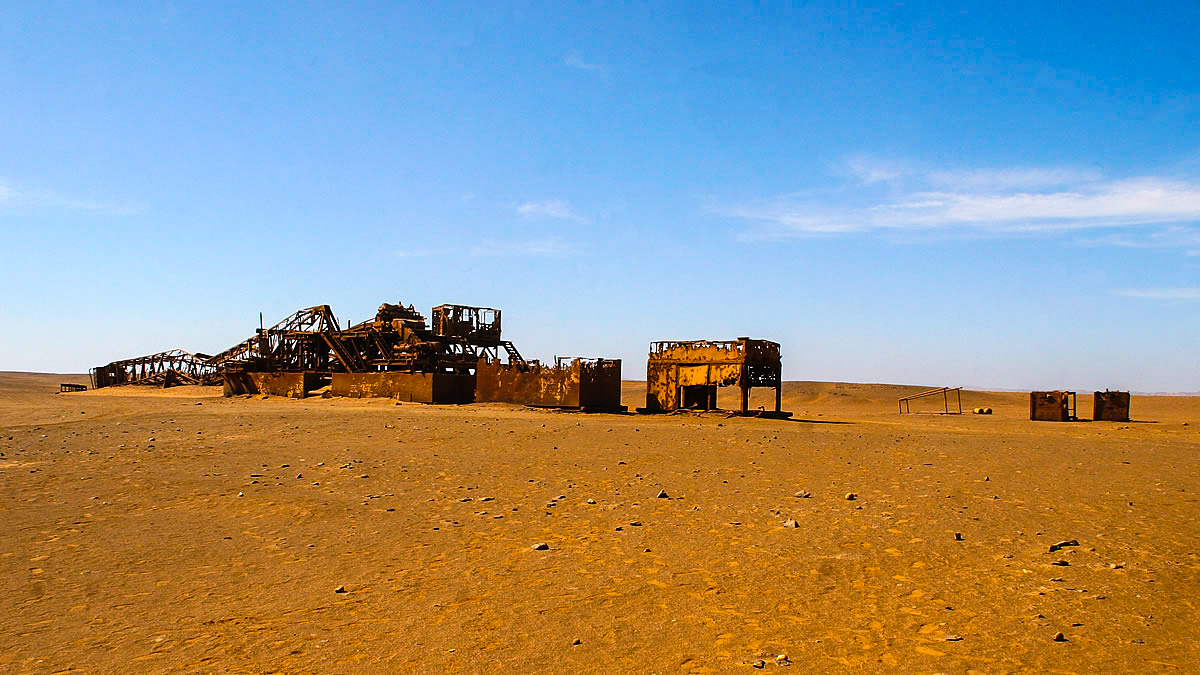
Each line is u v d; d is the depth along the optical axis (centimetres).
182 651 768
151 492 1705
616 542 1222
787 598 916
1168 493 1636
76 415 4091
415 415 3759
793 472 1986
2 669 727
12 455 2320
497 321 5944
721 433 3048
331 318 6244
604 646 766
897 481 1819
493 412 4116
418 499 1623
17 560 1131
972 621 821
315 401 5331
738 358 4159
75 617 882
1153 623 805
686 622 837
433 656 747
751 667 703
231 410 4188
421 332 5581
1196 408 5956
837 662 712
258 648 775
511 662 728
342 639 800
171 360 7981
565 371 4375
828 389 8469
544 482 1844
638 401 7456
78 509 1516
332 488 1758
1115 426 4097
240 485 1794
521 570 1064
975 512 1421
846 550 1138
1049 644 748
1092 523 1320
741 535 1253
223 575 1056
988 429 3775
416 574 1052
